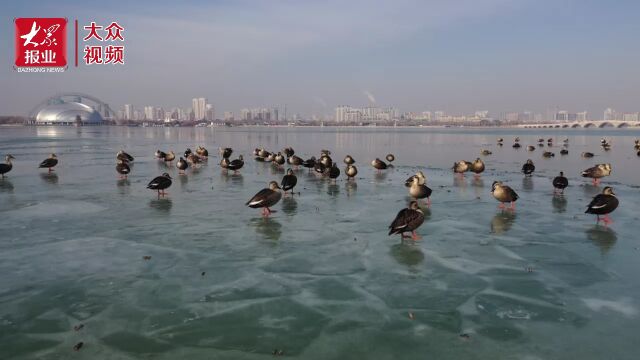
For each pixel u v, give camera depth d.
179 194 24.16
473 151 59.72
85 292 10.95
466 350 8.58
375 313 10.04
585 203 21.56
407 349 8.65
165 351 8.52
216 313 9.98
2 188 26.27
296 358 8.35
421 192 20.72
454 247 14.45
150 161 44.53
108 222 17.58
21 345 8.67
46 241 14.95
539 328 9.34
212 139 103.50
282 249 14.22
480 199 22.62
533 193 24.61
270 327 9.42
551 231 16.27
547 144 74.62
